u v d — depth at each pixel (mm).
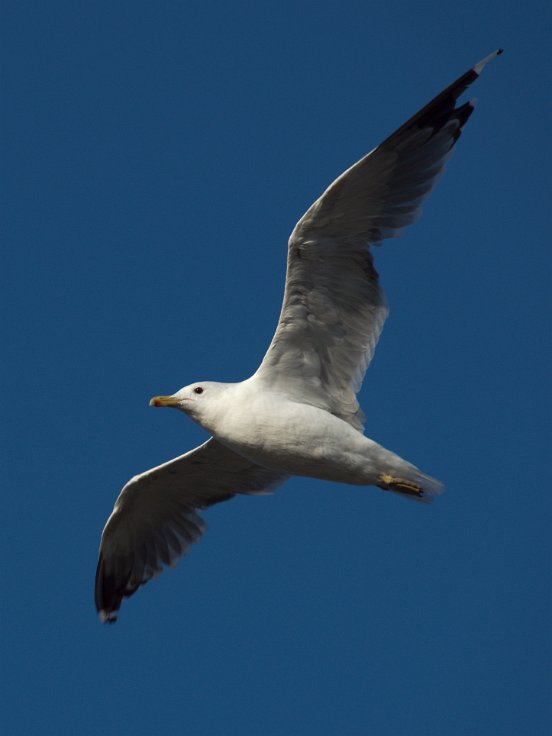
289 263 14539
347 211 14352
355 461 14641
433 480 14688
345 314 14898
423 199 14703
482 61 14539
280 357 15008
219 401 15070
